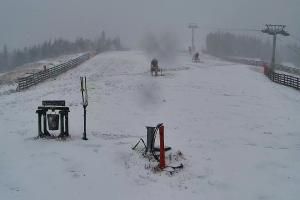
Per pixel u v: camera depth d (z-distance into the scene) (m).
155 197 12.86
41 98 31.53
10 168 14.48
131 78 45.97
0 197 12.12
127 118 24.77
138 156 15.95
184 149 17.86
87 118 23.78
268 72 54.81
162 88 38.41
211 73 54.00
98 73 53.44
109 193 12.93
